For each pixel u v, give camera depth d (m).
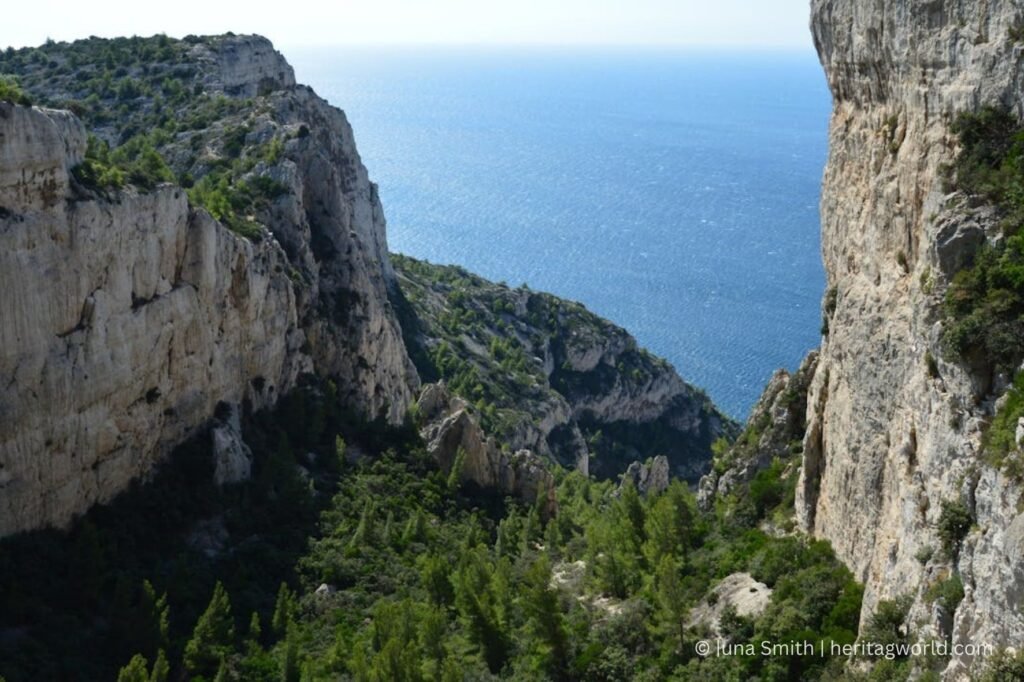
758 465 78.31
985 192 42.12
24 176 63.75
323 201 113.25
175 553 75.38
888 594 45.81
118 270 72.00
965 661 34.97
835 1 61.62
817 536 63.09
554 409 177.62
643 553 75.88
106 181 71.94
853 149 60.28
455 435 104.94
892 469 48.84
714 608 62.62
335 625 71.94
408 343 164.12
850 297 57.72
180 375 80.81
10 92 64.50
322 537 84.50
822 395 64.56
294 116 127.12
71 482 69.88
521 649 66.38
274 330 94.31
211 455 82.81
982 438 37.69
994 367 38.41
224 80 144.50
